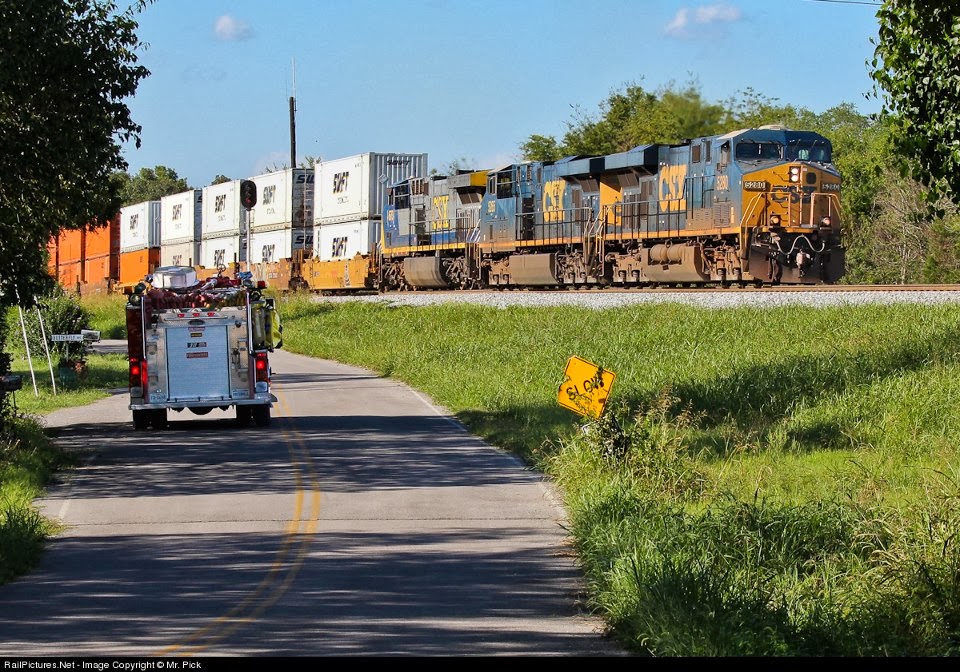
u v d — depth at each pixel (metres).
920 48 23.92
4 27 39.47
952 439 39.59
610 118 176.62
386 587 24.08
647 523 27.59
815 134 87.88
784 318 68.38
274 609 22.05
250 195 117.69
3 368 49.09
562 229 102.50
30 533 27.73
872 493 32.41
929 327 57.25
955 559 22.20
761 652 18.41
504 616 21.75
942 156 24.34
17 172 42.44
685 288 89.25
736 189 84.12
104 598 23.02
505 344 78.75
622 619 20.73
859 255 130.88
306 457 43.25
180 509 33.34
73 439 49.09
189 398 50.75
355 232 135.88
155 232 170.75
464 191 117.31
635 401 52.81
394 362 82.12
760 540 25.66
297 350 103.81
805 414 46.00
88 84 42.31
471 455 43.78
